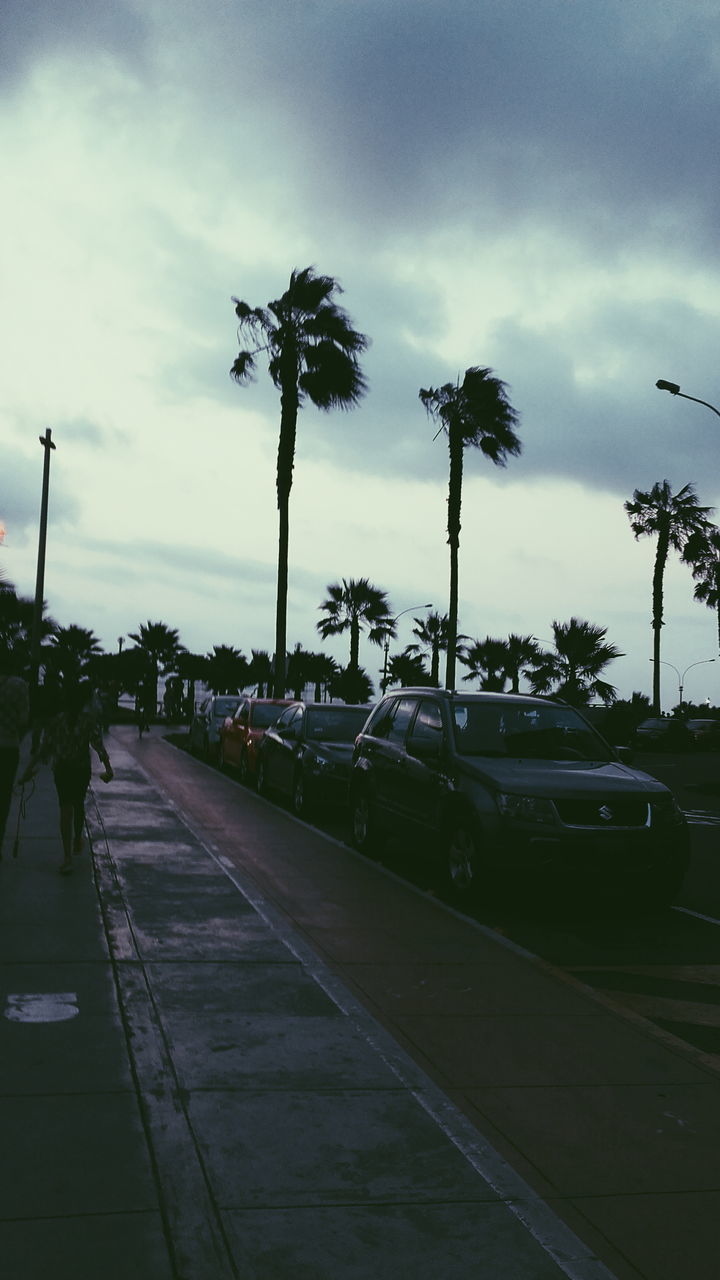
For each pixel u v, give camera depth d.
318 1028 5.03
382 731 11.48
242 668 65.44
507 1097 4.38
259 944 6.59
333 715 15.54
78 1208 3.22
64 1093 4.11
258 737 18.23
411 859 11.22
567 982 6.18
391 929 7.46
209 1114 3.97
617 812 8.62
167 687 45.31
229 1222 3.18
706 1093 4.45
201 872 8.91
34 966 5.90
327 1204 3.31
